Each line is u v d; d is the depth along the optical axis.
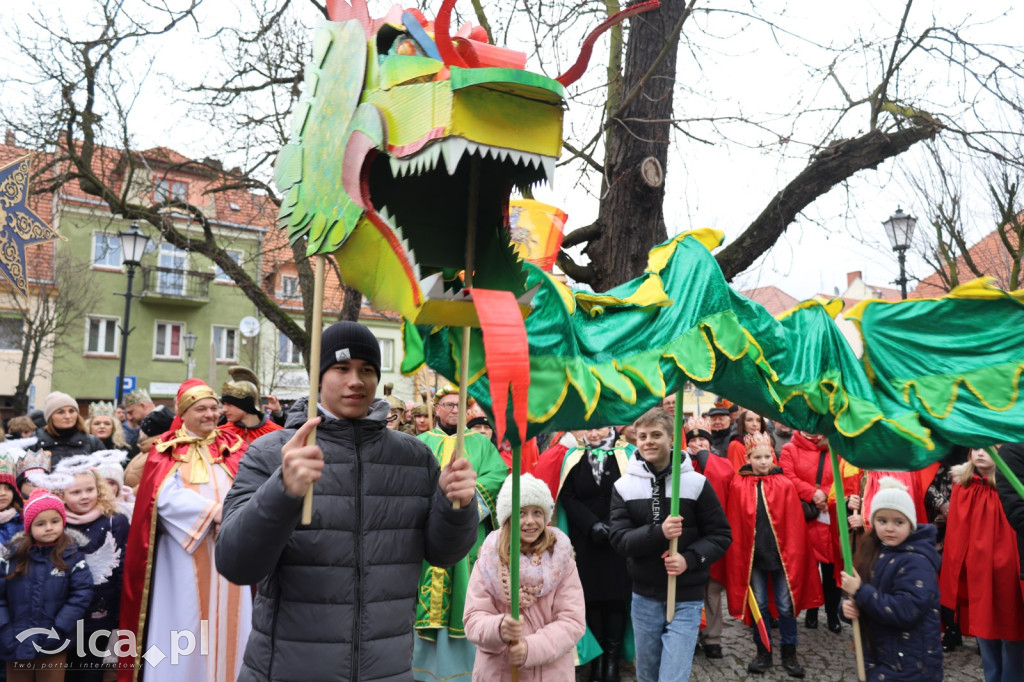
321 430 2.09
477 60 1.51
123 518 3.89
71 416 4.94
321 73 1.84
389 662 1.96
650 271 2.54
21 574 3.40
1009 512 3.82
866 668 3.14
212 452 3.89
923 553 3.07
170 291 24.80
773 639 5.50
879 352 2.71
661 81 5.53
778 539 4.86
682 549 3.57
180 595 3.55
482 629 2.83
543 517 2.97
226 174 7.91
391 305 1.57
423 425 5.21
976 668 4.85
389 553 2.02
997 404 2.57
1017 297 2.63
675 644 3.45
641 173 5.32
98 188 7.74
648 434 3.66
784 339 2.57
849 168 5.70
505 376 1.46
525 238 2.29
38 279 20.52
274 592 1.96
